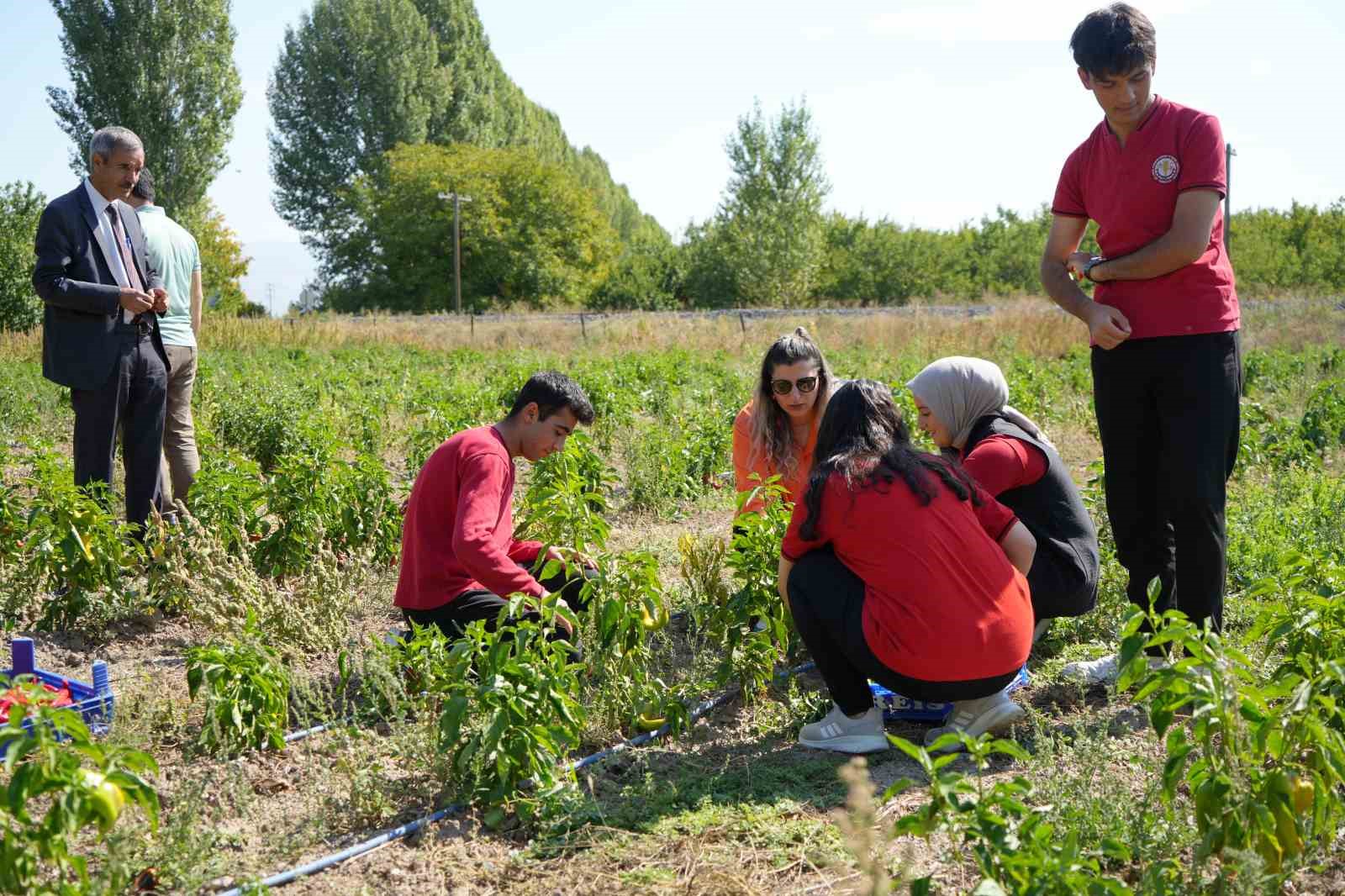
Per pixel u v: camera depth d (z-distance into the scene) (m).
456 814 3.36
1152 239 4.08
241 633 4.29
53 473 5.14
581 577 4.30
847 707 3.82
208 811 3.34
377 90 60.19
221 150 43.28
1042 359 19.00
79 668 4.62
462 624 4.17
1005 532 3.62
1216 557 4.11
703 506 7.96
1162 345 4.07
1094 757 3.18
